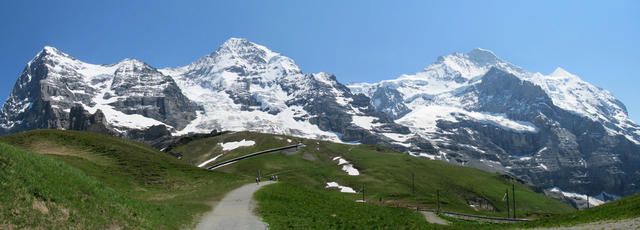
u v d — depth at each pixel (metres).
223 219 53.94
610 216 57.31
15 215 32.97
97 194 43.75
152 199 69.25
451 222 101.88
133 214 43.97
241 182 110.44
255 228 48.19
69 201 38.84
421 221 78.88
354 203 92.50
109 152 125.19
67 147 126.50
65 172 44.50
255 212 60.44
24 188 36.38
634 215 53.19
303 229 50.22
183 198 75.12
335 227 54.53
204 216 56.12
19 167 38.78
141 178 102.00
